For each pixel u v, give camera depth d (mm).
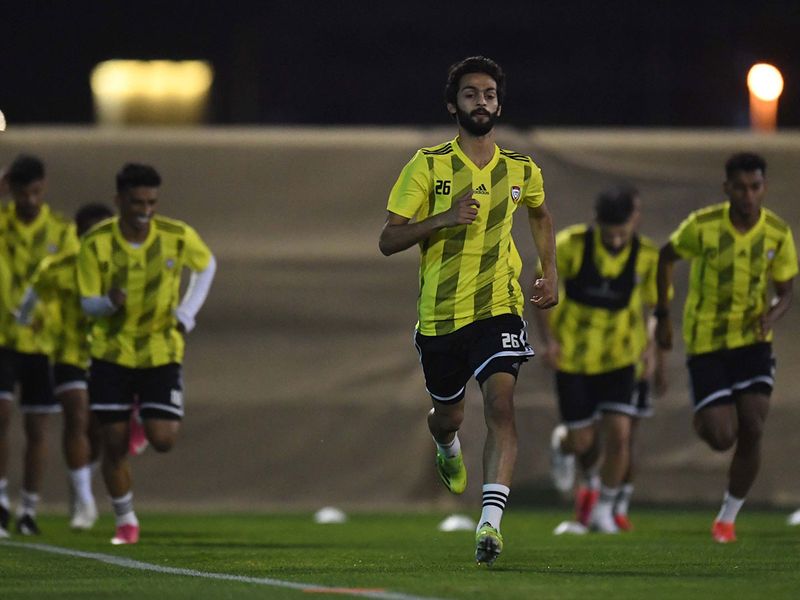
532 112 81875
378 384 49719
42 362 38062
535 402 49312
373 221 50312
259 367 49594
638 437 49469
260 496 49312
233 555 28469
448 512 48688
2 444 37469
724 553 29188
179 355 32344
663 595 20078
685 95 80812
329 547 31609
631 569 24641
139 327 31891
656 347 40469
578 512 39438
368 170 50312
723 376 32969
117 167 50094
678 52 81125
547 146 50719
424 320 24891
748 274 32750
